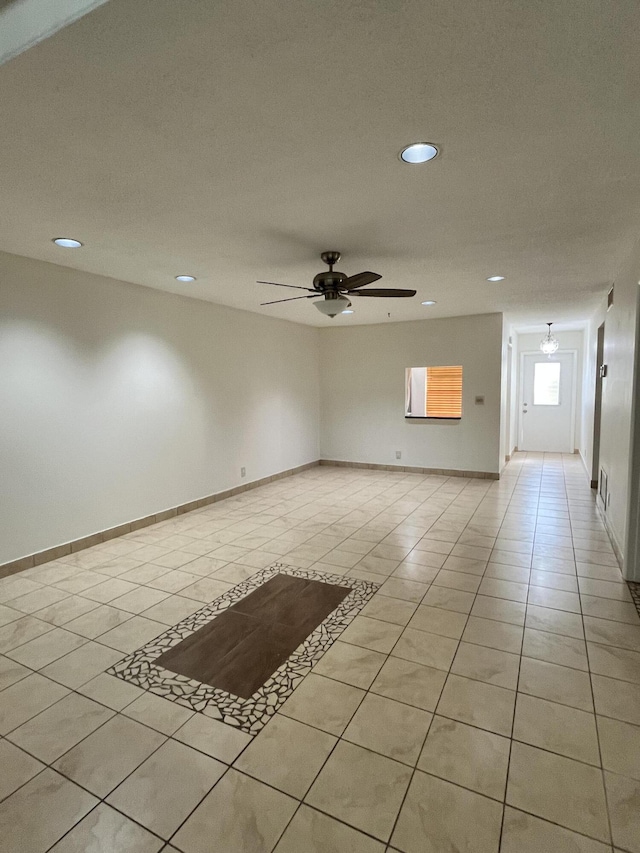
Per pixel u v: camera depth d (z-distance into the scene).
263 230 2.93
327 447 7.80
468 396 6.71
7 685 2.27
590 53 1.37
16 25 1.32
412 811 1.60
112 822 1.58
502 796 1.65
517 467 7.54
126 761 1.82
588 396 7.01
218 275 4.08
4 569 3.47
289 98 1.59
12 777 1.75
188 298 5.05
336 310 3.57
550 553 3.85
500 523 4.66
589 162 2.07
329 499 5.66
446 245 3.26
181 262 3.66
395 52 1.36
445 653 2.49
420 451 7.11
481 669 2.35
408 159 2.03
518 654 2.47
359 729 1.97
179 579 3.43
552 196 2.44
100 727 2.00
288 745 1.89
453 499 5.61
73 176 2.17
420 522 4.72
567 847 1.47
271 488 6.25
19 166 2.07
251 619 2.86
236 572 3.54
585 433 7.42
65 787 1.71
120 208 2.56
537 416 8.99
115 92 1.54
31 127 1.75
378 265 3.80
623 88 1.54
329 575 3.47
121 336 4.31
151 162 2.04
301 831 1.54
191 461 5.18
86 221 2.75
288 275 4.09
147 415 4.62
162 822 1.57
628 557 3.32
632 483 3.28
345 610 2.95
